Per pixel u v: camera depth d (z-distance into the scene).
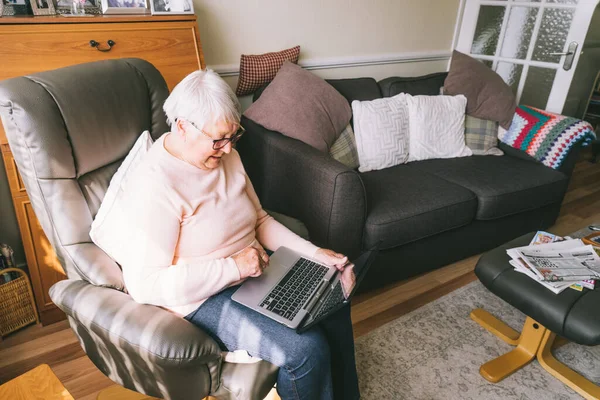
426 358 1.64
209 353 0.99
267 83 2.26
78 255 1.11
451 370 1.60
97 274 1.10
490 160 2.45
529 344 1.64
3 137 1.41
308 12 2.44
